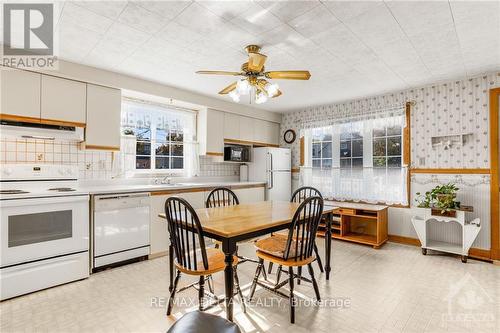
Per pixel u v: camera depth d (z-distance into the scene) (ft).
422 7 6.23
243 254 11.48
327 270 8.79
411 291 7.99
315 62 9.49
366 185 14.19
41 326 6.15
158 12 6.42
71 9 6.31
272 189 16.31
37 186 8.88
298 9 6.26
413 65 9.80
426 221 11.55
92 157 11.00
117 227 9.71
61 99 9.29
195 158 14.74
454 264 10.28
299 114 17.54
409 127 12.78
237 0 5.90
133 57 9.08
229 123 15.42
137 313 6.72
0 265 7.22
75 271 8.52
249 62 7.42
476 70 10.35
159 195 11.05
